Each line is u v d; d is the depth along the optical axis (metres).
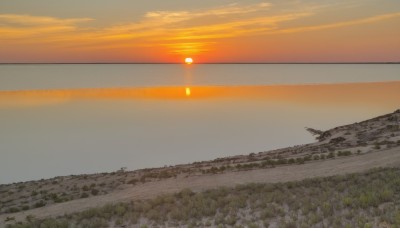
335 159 27.98
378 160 24.92
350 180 19.53
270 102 100.94
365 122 51.97
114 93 131.50
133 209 18.77
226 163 34.25
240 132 60.06
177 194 21.05
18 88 153.25
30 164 42.22
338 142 39.91
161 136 57.88
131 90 145.25
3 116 76.88
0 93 127.94
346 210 15.15
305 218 14.62
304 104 94.19
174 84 188.12
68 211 20.48
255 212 16.55
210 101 104.94
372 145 32.34
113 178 30.62
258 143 51.62
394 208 14.29
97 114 81.00
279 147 48.28
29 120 72.62
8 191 29.14
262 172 26.28
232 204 17.50
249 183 22.20
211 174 27.52
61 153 47.34
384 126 43.91
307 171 24.81
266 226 14.50
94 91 140.12
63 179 32.50
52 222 17.34
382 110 79.12
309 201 16.92
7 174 38.25
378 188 17.14
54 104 97.75
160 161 42.84
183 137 57.00
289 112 80.56
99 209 18.97
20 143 52.88
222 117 75.88
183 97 116.44
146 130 62.88
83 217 18.31
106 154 46.72
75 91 139.88
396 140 33.19
